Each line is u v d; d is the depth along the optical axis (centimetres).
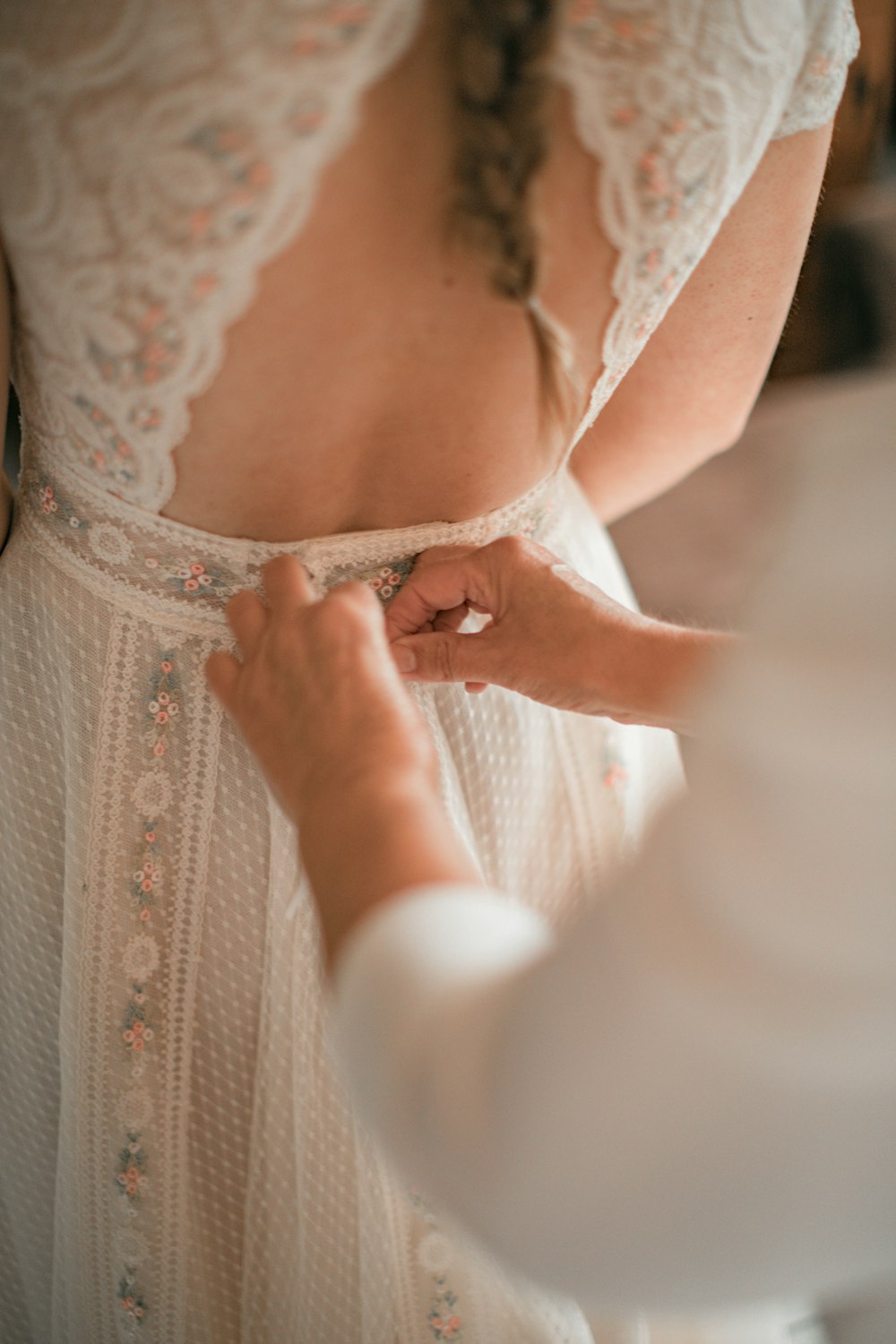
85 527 75
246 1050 83
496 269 64
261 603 73
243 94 60
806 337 280
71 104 61
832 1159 49
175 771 79
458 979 56
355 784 63
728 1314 59
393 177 62
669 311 83
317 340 66
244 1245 87
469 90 60
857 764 43
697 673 77
